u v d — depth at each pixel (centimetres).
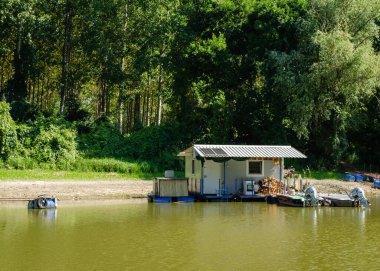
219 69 4831
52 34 5209
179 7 5441
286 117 4841
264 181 3344
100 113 5847
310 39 4525
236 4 5028
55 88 6003
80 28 5584
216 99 4822
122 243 1792
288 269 1423
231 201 3312
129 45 5466
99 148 4569
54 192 3331
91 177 3884
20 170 3903
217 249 1691
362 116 5212
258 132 4819
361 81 4462
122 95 5362
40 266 1441
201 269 1415
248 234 2003
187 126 4962
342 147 4978
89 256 1574
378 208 3027
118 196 3444
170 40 5228
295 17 4756
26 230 2077
